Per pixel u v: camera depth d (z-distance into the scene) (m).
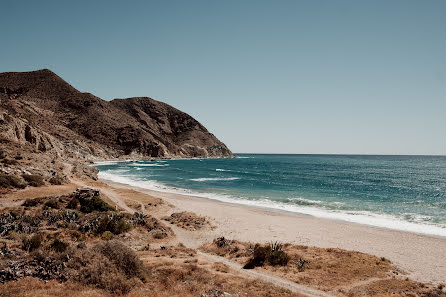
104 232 22.73
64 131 147.75
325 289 15.61
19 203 29.09
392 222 34.25
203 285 13.45
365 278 17.56
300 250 23.53
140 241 23.50
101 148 160.50
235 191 59.16
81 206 30.88
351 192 58.41
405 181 79.12
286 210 41.12
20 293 10.18
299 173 102.75
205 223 32.28
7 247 14.66
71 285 11.41
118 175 85.00
